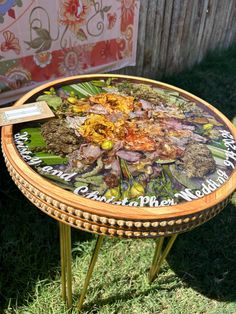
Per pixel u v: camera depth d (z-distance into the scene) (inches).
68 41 121.7
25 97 70.1
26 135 59.6
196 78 181.8
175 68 183.3
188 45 182.9
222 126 69.9
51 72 122.0
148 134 63.6
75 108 68.7
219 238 95.4
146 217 46.5
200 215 49.7
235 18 209.2
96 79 81.4
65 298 73.7
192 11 172.1
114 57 142.6
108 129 63.4
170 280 83.4
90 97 73.5
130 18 140.0
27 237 87.7
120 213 46.4
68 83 77.8
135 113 69.7
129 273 83.6
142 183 52.3
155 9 151.4
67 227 57.5
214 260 89.5
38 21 109.7
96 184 51.0
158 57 169.0
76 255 85.6
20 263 81.5
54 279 79.7
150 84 82.8
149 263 85.9
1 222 90.5
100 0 124.1
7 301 73.9
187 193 51.7
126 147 59.3
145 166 55.6
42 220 92.4
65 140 59.2
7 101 113.3
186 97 79.5
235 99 165.9
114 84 80.4
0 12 99.4
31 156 54.9
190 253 90.4
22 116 63.6
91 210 46.6
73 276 80.7
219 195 52.3
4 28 102.4
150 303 78.2
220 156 60.6
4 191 98.3
